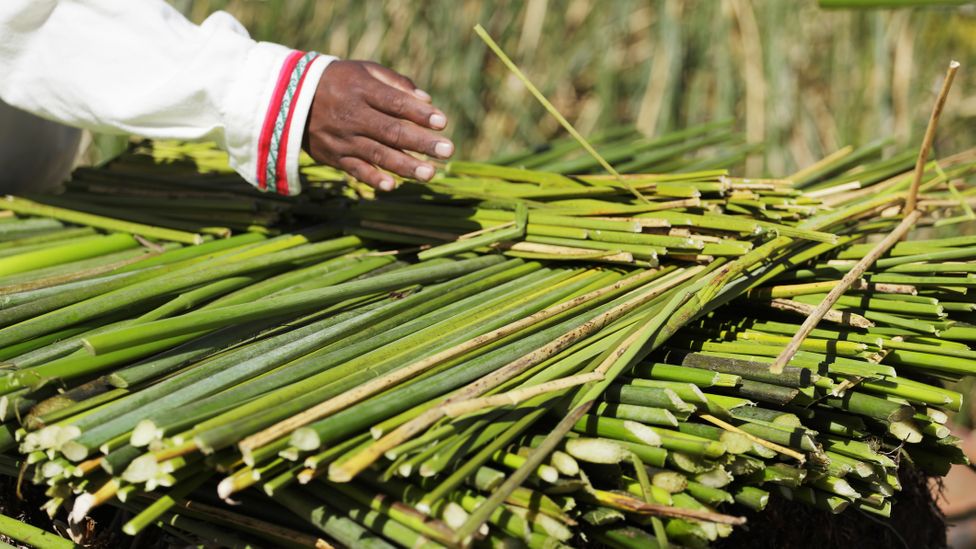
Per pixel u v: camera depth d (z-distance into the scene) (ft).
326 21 12.01
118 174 6.70
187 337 5.24
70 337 5.32
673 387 5.15
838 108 10.80
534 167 7.06
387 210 6.14
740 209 5.98
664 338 5.28
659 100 11.04
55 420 4.93
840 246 6.02
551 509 4.82
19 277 5.71
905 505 6.06
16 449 5.19
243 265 5.63
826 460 5.07
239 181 6.60
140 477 4.79
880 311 5.59
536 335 5.31
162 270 5.67
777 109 10.58
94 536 5.32
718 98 10.83
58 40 5.55
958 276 5.68
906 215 6.07
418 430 4.79
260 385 5.03
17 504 5.51
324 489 4.93
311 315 5.47
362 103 5.51
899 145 10.68
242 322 5.31
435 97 11.64
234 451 4.83
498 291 5.65
